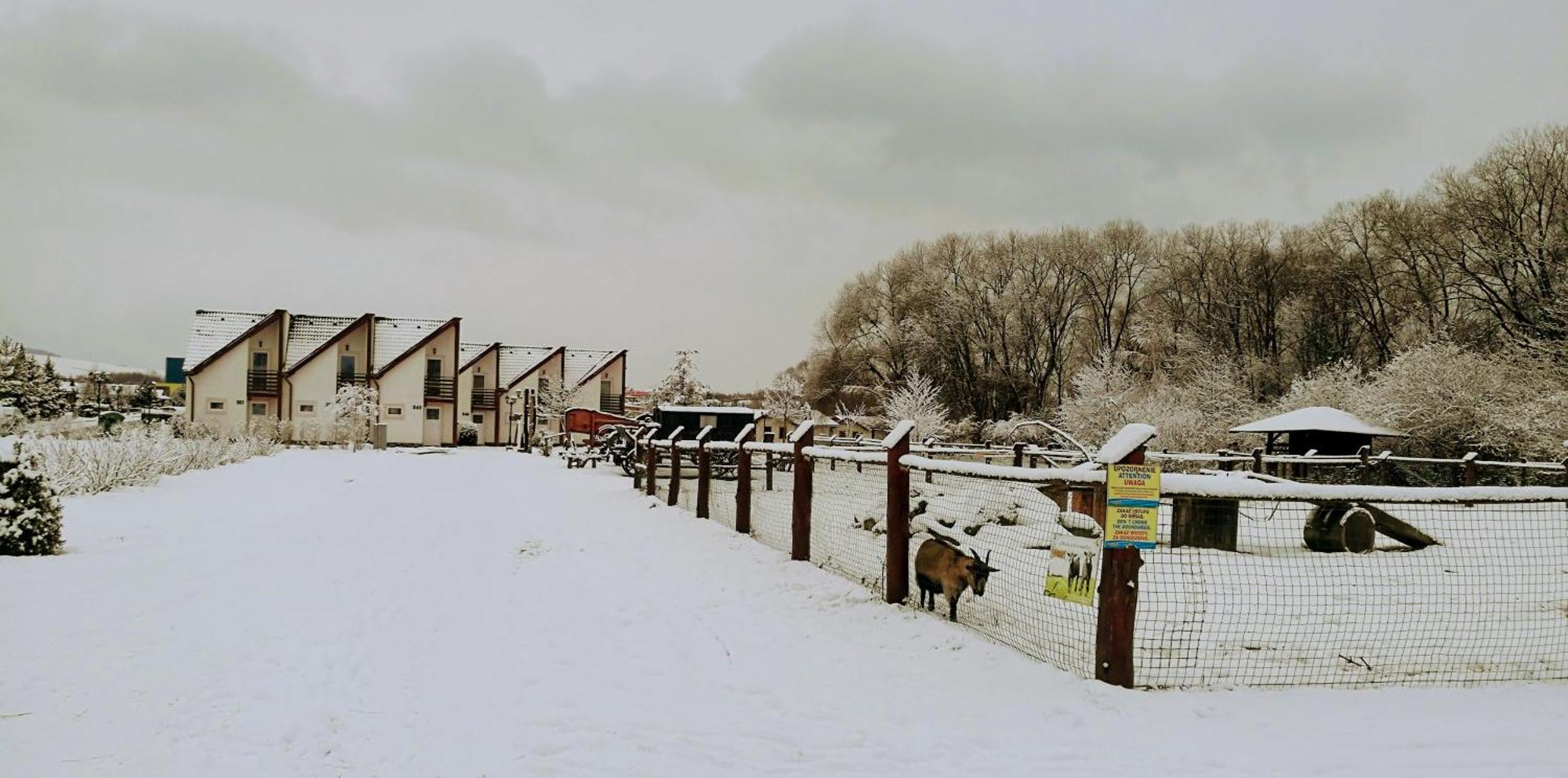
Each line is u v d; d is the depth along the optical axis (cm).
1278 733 430
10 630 590
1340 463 1806
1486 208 3488
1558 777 385
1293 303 4712
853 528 1080
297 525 1158
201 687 493
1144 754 402
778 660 560
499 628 639
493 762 400
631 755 406
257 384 4897
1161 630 626
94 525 1077
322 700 479
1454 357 2605
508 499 1588
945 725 440
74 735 419
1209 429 3250
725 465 2075
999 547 905
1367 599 753
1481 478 2089
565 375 5941
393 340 5216
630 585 793
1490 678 534
